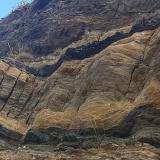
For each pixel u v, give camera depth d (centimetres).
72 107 8181
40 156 5372
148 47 8262
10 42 14750
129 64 7994
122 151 5225
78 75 8994
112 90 7675
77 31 11775
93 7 12406
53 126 7650
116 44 8981
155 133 5747
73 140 6656
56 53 11644
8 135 8406
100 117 7100
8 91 9819
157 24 9025
